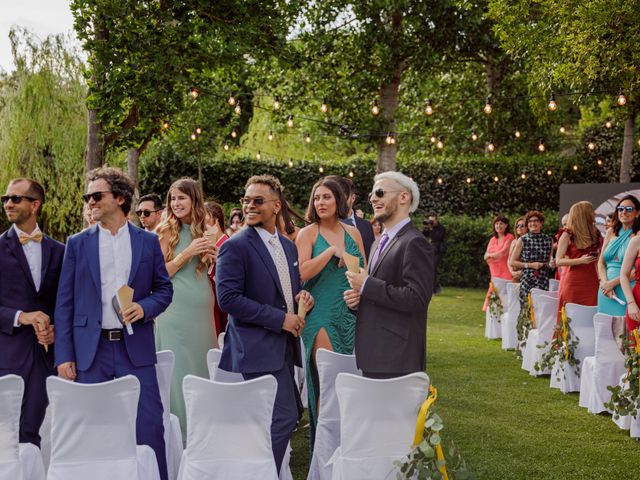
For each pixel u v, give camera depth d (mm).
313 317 4918
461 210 21156
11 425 3414
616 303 6676
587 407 6559
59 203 17359
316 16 16688
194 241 5145
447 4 15945
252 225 4148
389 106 17344
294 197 21562
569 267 7777
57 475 3363
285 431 3963
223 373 4238
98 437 3387
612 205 13672
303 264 4867
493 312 10602
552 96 10469
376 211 3959
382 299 3746
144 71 10875
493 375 8039
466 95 20828
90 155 10930
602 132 20500
